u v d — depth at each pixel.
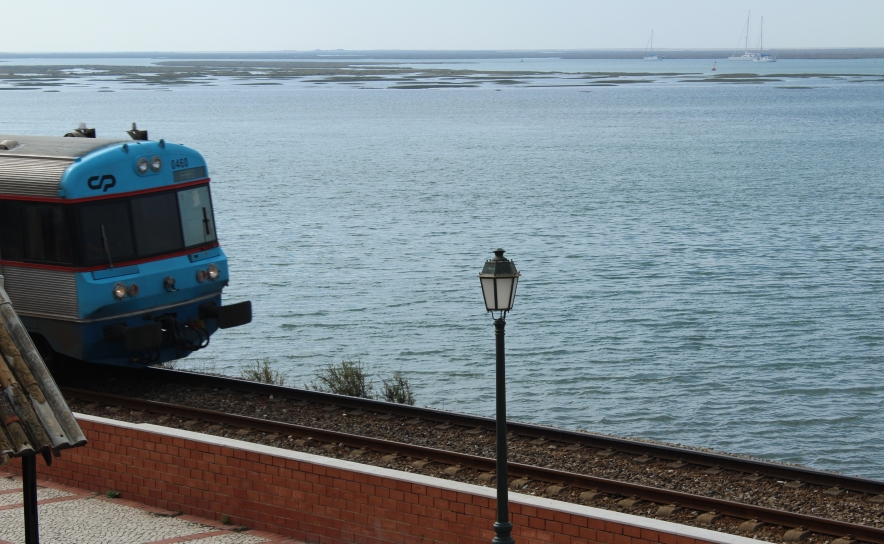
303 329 29.55
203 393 16.73
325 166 76.56
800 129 110.12
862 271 37.00
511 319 30.42
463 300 32.84
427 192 60.94
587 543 9.41
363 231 46.38
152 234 16.17
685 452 13.11
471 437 14.29
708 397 23.41
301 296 33.66
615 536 9.26
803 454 20.09
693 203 55.34
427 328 29.47
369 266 38.44
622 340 28.11
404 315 31.00
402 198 58.25
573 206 54.50
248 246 42.69
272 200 57.41
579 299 32.94
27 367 8.36
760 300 32.72
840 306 31.91
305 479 10.94
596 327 29.48
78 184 15.19
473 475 12.65
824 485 12.19
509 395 23.45
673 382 24.47
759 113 136.75
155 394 16.70
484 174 71.00
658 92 197.00
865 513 11.42
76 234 15.17
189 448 11.66
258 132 110.19
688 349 27.23
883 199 56.28
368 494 10.59
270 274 37.16
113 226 15.62
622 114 138.12
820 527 10.66
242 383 16.88
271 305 32.50
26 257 15.67
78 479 12.65
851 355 26.70
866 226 46.91
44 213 15.40
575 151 88.50
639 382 24.48
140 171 15.97
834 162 76.50
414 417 15.20
